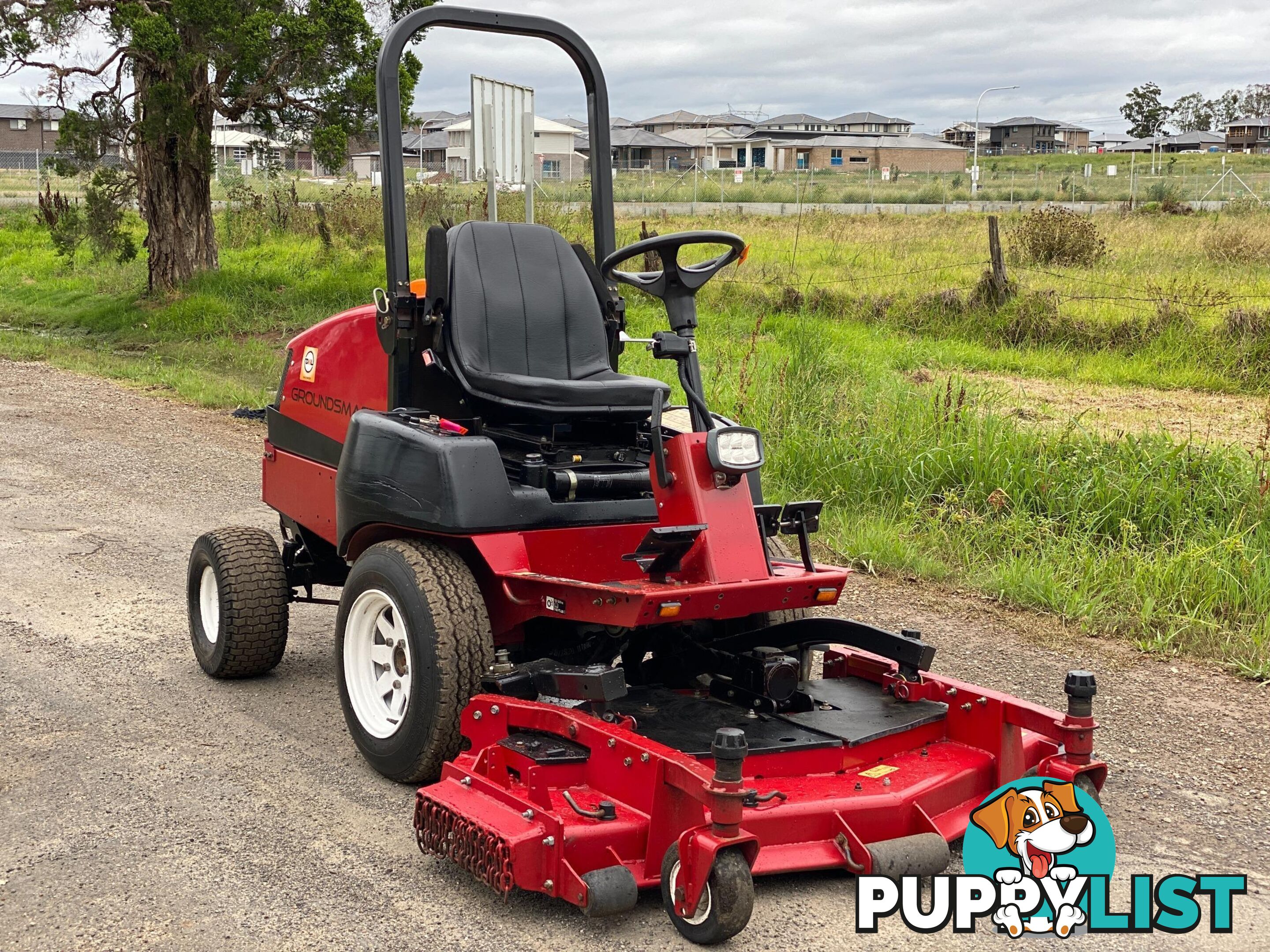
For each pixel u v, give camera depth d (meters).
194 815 3.95
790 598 3.80
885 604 6.50
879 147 99.75
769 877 3.57
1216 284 15.77
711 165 103.19
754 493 4.36
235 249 25.78
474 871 3.30
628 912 3.34
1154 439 8.09
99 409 12.42
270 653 5.14
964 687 3.92
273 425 5.44
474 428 4.56
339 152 18.55
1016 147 147.88
